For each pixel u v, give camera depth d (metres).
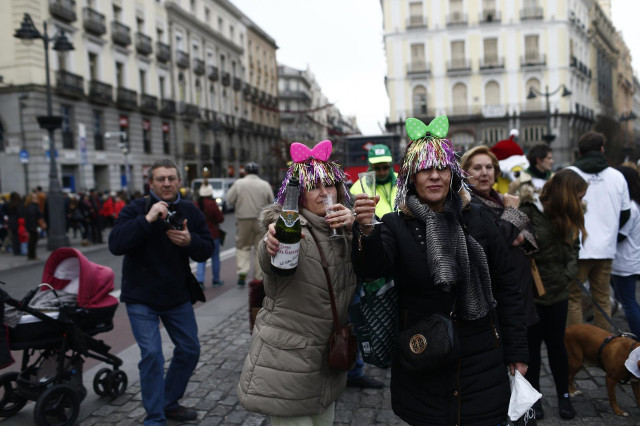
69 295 3.92
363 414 3.77
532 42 43.50
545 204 3.53
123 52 32.12
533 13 43.09
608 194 4.26
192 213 3.76
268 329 2.44
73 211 18.00
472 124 43.88
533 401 2.16
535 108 43.34
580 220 3.41
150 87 35.34
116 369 4.23
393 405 2.34
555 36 43.22
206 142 43.81
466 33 43.66
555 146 43.59
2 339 3.42
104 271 4.08
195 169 41.41
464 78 43.97
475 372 2.19
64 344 3.73
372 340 2.37
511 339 2.27
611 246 4.28
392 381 2.34
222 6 48.28
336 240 2.41
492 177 3.56
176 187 3.65
